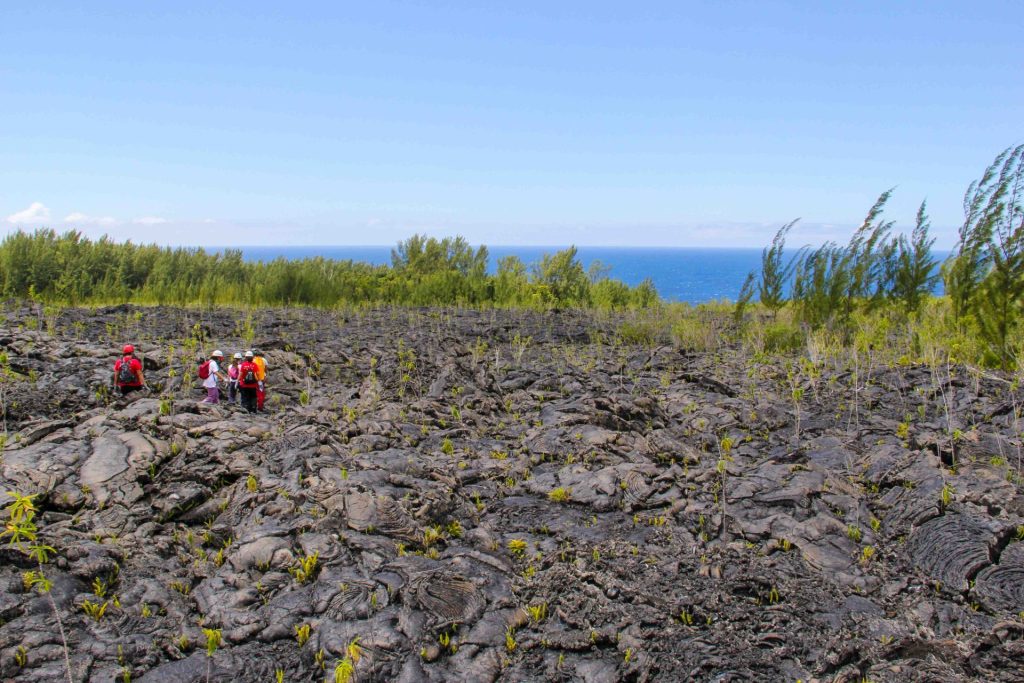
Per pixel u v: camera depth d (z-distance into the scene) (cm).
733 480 835
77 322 1755
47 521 675
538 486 834
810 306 1994
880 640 538
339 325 1994
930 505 707
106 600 579
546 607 590
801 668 509
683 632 553
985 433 969
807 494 769
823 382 1367
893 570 632
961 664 505
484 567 640
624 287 3094
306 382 1340
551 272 3108
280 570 623
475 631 555
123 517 696
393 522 691
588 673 513
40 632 521
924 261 1952
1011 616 554
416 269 3362
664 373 1515
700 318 2372
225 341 1612
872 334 1689
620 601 595
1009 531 649
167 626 556
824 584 616
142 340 1580
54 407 1048
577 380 1373
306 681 497
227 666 508
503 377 1401
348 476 779
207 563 644
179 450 838
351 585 598
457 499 770
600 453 920
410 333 1859
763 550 671
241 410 1077
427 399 1186
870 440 995
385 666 511
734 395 1308
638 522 741
